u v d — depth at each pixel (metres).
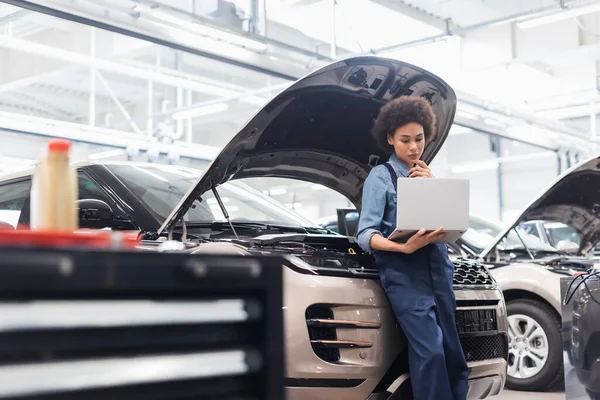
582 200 5.15
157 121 12.15
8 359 0.62
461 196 2.54
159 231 2.86
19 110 12.88
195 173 3.71
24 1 5.26
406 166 2.84
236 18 6.99
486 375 3.06
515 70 12.09
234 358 0.75
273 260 0.79
